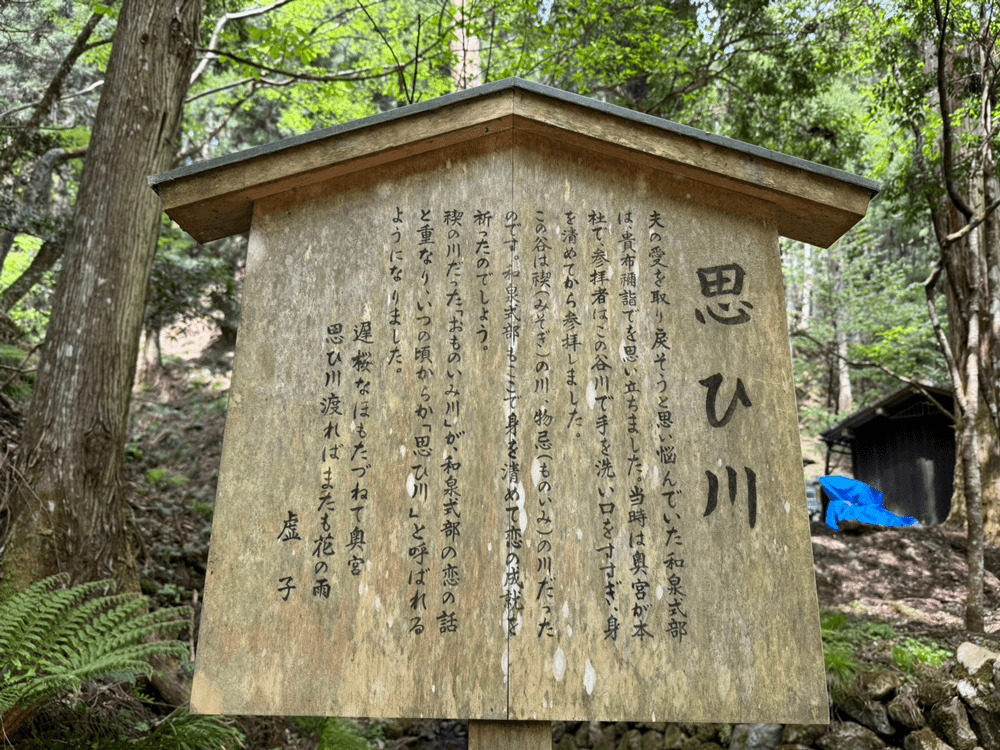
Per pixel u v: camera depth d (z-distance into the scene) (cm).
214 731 388
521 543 258
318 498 266
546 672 247
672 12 860
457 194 294
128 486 832
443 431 270
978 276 684
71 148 1023
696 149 287
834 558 828
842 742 499
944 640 584
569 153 298
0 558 467
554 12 893
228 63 996
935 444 1319
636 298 284
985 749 458
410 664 249
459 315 281
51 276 1074
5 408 735
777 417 274
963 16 666
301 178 295
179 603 645
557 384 273
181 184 296
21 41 1040
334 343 282
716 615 254
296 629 254
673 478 266
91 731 400
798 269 1889
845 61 927
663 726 605
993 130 681
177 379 1759
